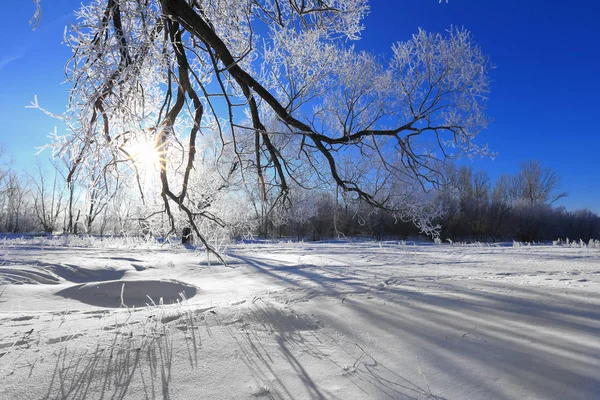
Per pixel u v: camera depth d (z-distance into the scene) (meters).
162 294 5.91
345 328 3.51
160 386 2.23
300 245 20.28
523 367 2.55
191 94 3.46
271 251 15.16
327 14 5.26
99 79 2.40
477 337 3.21
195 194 5.40
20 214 39.25
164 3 2.75
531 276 7.25
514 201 49.09
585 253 13.92
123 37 2.43
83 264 8.81
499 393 2.20
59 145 2.46
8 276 6.30
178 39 3.45
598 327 3.49
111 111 2.67
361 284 6.25
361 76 6.00
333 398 2.17
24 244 15.42
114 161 2.81
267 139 4.19
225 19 4.41
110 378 2.28
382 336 3.28
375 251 15.47
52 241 18.33
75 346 2.69
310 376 2.45
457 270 8.56
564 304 4.45
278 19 5.02
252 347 2.89
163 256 11.72
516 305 4.40
